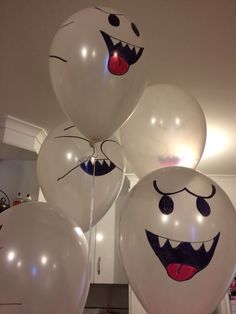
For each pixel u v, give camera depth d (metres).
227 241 0.75
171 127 0.94
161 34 1.10
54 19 1.05
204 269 0.71
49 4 1.00
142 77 0.75
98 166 0.98
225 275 0.74
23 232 0.67
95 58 0.68
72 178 0.95
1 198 1.89
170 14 1.03
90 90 0.69
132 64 0.71
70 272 0.67
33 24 1.08
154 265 0.73
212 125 1.72
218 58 1.22
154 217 0.76
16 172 1.99
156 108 0.96
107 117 0.72
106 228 2.42
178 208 0.76
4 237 0.66
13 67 1.30
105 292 2.58
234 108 1.55
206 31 1.09
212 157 2.16
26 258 0.63
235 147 1.99
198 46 1.16
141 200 0.80
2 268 0.61
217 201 0.79
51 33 1.11
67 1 0.99
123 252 0.80
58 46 0.73
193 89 1.41
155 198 0.79
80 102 0.71
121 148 1.06
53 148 1.00
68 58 0.70
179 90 1.02
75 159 0.97
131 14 1.03
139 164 1.00
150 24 1.07
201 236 0.73
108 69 0.69
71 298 0.66
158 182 0.82
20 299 0.60
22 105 1.59
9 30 1.10
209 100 1.49
